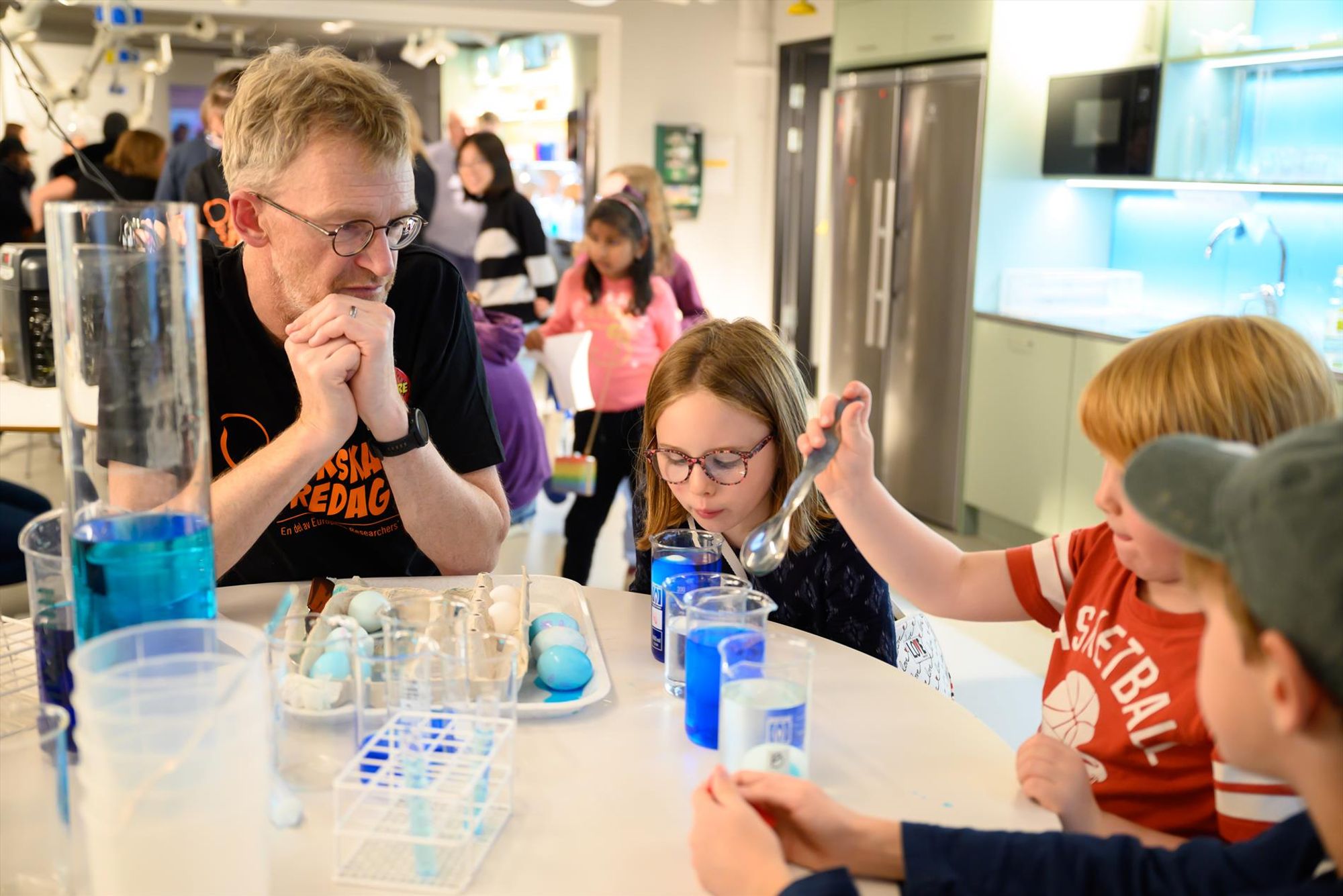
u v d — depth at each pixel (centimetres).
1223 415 107
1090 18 465
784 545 123
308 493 174
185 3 645
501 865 94
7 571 272
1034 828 101
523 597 136
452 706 100
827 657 138
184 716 77
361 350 151
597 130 736
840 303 555
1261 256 423
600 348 374
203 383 99
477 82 1085
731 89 724
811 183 734
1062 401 424
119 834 77
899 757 113
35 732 111
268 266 163
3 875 88
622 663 136
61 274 94
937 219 489
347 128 149
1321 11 395
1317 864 83
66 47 991
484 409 187
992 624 352
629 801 104
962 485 487
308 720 114
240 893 80
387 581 158
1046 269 485
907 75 499
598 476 379
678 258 423
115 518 97
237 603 149
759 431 147
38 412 288
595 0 371
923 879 89
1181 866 88
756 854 89
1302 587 60
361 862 93
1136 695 118
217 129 429
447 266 181
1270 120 417
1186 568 72
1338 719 61
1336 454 60
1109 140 438
